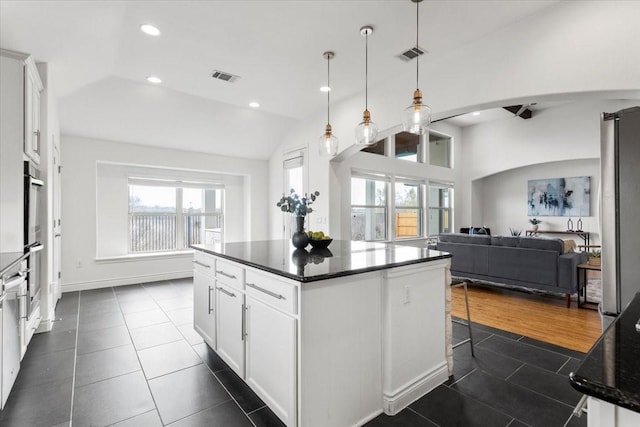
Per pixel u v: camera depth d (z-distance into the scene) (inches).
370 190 239.3
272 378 67.7
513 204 313.9
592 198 270.8
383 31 112.2
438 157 304.3
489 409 72.9
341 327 65.5
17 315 80.0
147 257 201.3
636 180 62.8
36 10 89.8
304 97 171.5
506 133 293.0
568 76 100.2
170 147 205.3
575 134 256.1
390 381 72.4
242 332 79.0
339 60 132.0
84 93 150.8
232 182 243.3
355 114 168.7
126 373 88.4
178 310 145.2
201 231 231.3
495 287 193.6
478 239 187.6
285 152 223.8
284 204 104.5
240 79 148.7
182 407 73.3
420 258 80.1
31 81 106.2
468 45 122.3
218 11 99.7
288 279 62.4
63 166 173.5
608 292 66.5
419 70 138.2
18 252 96.6
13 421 67.9
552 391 80.1
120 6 95.3
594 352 26.4
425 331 81.1
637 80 90.0
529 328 124.4
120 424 67.3
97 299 161.8
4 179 96.4
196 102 174.9
